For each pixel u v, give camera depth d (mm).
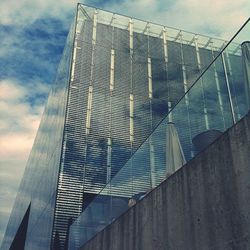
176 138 5562
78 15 23391
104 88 20859
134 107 20922
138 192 6637
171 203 5039
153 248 5359
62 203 16016
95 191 16812
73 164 17250
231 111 4445
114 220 7410
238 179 3697
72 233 11336
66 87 20641
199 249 4164
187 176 4730
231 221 3689
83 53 21703
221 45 25828
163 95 22125
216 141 4219
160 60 23750
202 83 5434
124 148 18906
